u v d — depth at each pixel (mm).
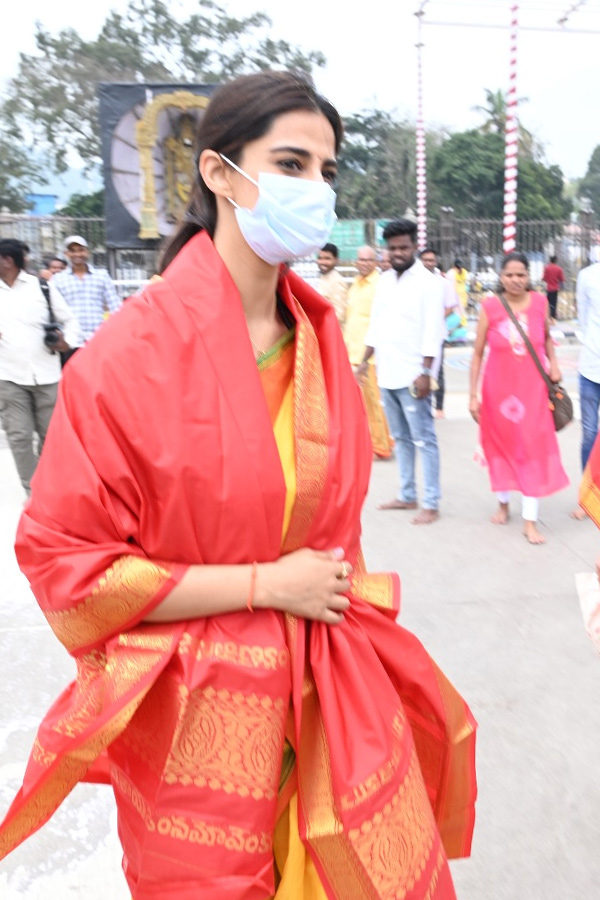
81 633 1221
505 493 5152
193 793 1209
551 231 25438
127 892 2213
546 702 3094
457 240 24297
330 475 1302
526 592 4105
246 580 1211
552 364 4941
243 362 1227
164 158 15641
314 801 1278
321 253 7254
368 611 1404
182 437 1167
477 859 2311
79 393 1190
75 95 35688
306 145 1281
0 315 5426
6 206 37625
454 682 3240
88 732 1190
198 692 1201
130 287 14828
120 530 1184
